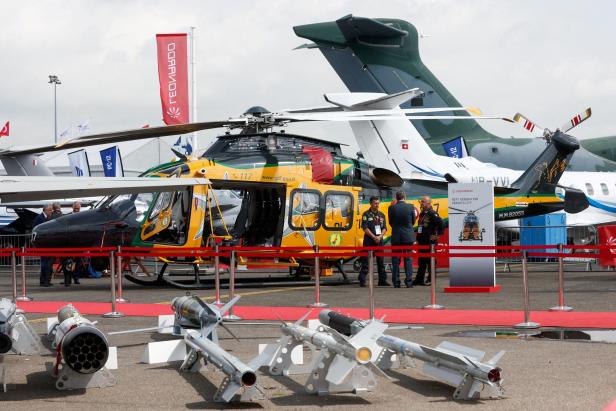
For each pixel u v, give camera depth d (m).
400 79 36.88
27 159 31.47
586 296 16.06
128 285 21.33
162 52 32.38
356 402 6.75
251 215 20.62
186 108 32.50
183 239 19.02
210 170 18.78
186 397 7.03
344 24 35.50
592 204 33.44
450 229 17.50
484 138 43.41
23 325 9.34
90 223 19.34
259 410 6.50
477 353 7.16
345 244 20.48
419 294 17.23
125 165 40.16
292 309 14.27
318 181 20.03
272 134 19.80
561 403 6.58
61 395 7.15
